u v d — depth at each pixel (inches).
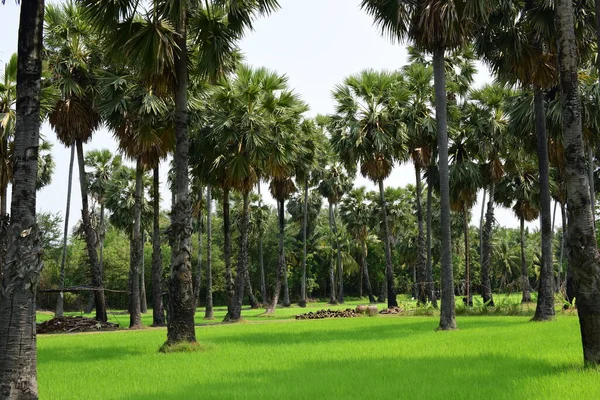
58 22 938.7
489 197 1343.5
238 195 2085.4
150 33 530.9
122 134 973.8
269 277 2790.4
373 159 1274.6
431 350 471.5
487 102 1165.1
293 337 658.2
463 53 1238.9
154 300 1129.4
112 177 1787.6
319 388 299.7
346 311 1254.3
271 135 1057.5
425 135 1219.2
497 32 765.3
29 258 288.4
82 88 970.1
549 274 824.3
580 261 358.9
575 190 369.4
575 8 691.4
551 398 254.5
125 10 540.1
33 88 299.9
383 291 2891.2
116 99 865.5
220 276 2486.5
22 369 277.0
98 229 1991.9
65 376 376.8
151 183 1752.0
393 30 717.3
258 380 335.0
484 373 335.9
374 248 2832.2
